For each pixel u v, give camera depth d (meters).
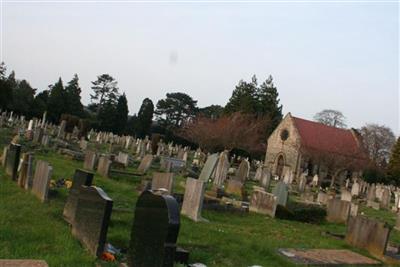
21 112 72.31
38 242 8.12
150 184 16.67
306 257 10.75
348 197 28.59
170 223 6.66
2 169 16.44
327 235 14.62
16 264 6.14
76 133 43.28
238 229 12.98
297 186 35.41
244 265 9.09
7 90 64.44
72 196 10.01
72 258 7.38
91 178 9.57
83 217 8.52
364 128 89.50
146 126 88.19
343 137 68.62
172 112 103.62
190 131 67.06
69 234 8.89
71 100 81.25
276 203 16.75
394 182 70.38
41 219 9.86
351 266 10.80
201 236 10.77
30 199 11.82
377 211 27.97
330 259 11.02
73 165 21.70
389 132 89.62
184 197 14.02
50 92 86.38
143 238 7.31
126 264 7.64
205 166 21.27
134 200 14.40
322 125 69.12
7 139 28.23
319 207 18.48
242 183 21.86
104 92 113.19
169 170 25.55
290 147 65.25
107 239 9.01
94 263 7.41
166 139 82.00
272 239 12.09
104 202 7.73
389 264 11.80
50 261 7.05
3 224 8.92
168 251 6.66
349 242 13.52
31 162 13.31
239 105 81.88
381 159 85.38
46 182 11.74
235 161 61.91
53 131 40.81
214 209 15.75
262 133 74.00
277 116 84.25
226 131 62.25
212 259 9.03
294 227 15.38
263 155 72.56
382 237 12.35
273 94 84.12
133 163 26.94
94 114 99.31
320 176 53.44
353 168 57.03
